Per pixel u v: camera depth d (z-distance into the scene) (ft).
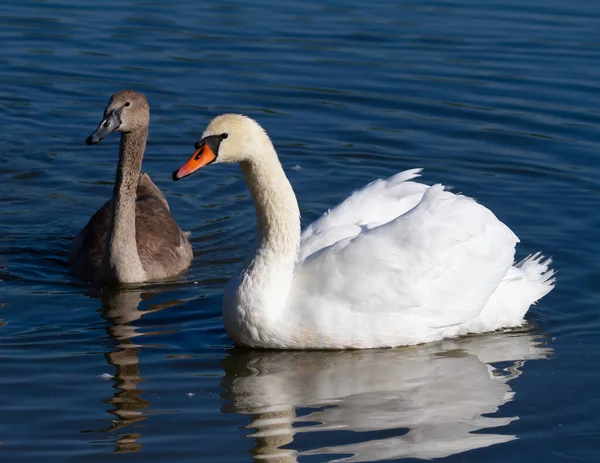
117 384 38.63
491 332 44.34
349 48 76.95
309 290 42.14
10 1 85.71
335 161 61.98
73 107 67.92
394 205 46.21
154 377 39.34
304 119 66.80
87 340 42.57
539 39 78.79
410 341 42.70
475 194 57.52
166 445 34.37
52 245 53.93
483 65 74.13
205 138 41.78
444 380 39.58
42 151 63.31
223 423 35.94
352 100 69.21
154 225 53.06
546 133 64.64
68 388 38.22
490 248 43.93
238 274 42.57
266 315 41.75
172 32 79.77
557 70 73.31
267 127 65.77
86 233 52.37
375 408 37.19
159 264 50.55
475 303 43.19
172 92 70.03
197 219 56.65
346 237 44.11
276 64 74.33
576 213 55.06
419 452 34.17
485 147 63.36
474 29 80.84
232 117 41.83
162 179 61.00
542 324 44.75
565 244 51.47
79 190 59.72
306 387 38.86
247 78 72.18
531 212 55.26
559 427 35.96
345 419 36.35
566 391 38.52
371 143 64.03
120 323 44.52
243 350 42.24
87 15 83.05
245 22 81.82
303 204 56.80
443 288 42.78
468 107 68.03
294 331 41.78
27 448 34.09
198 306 46.70
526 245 51.34
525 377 39.75
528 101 68.74
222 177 62.03
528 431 35.68
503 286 44.45
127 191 49.57
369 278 42.09
